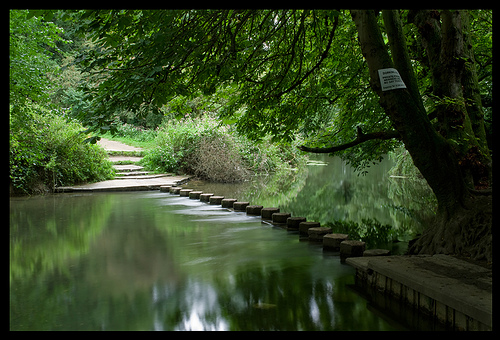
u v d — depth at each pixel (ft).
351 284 15.62
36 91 31.50
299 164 88.07
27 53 30.12
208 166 63.36
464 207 16.75
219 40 18.92
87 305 13.42
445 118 19.24
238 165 65.00
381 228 28.25
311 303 13.57
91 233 25.71
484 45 25.86
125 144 81.61
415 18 20.66
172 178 60.75
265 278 16.33
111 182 54.19
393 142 31.53
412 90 17.19
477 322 10.07
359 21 17.35
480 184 18.28
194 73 20.38
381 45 17.02
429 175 17.16
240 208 34.94
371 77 17.35
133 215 32.91
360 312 12.84
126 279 16.26
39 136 45.57
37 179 47.52
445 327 11.19
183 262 18.83
